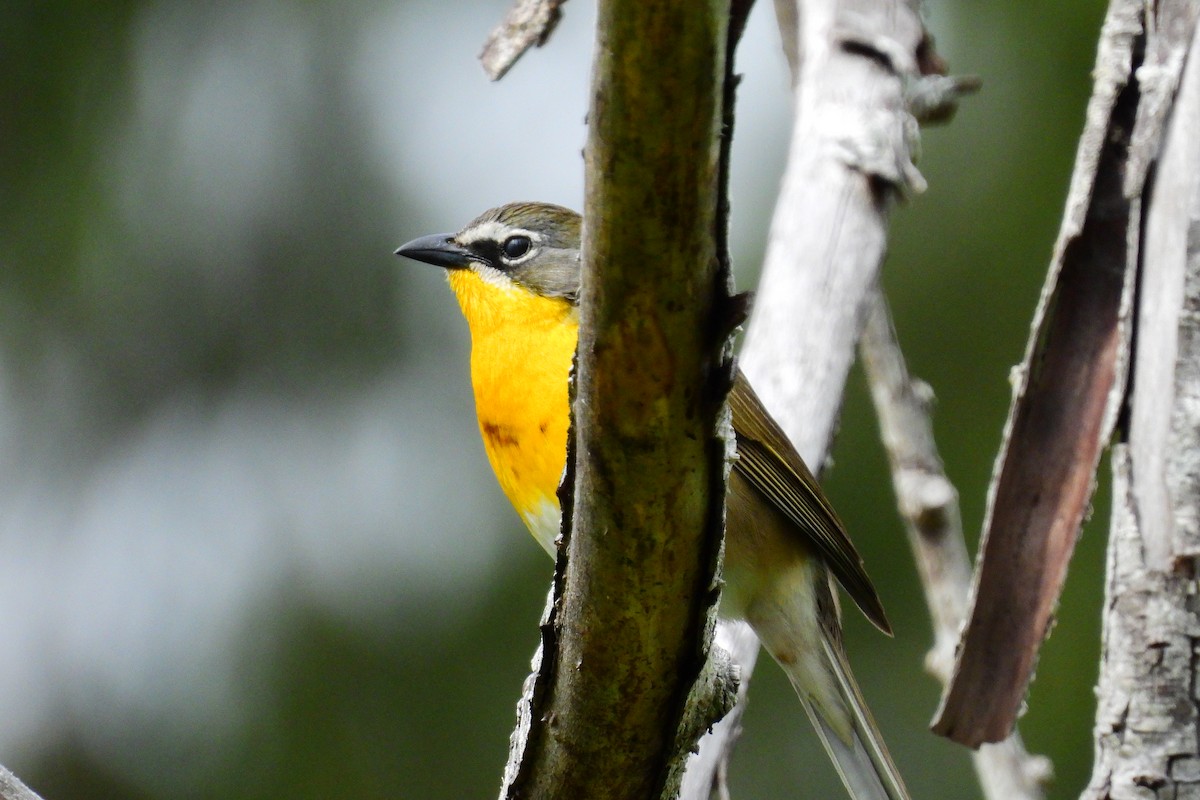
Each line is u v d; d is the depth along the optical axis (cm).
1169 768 527
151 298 1194
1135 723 534
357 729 1152
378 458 1210
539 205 838
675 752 506
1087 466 617
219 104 1202
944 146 1173
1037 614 627
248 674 1172
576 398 426
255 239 1201
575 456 439
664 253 384
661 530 437
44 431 1203
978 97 1172
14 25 1162
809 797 1129
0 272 1178
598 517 439
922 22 802
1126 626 541
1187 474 526
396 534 1195
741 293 393
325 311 1207
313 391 1210
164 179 1188
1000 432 1146
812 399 741
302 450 1210
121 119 1182
